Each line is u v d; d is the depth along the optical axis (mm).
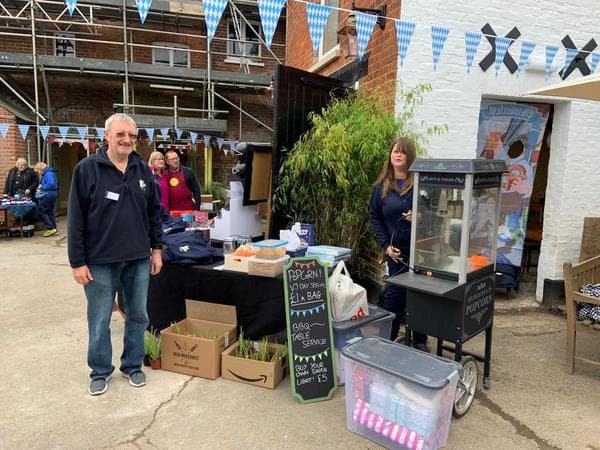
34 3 10570
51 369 3479
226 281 3514
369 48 5094
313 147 4164
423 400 2438
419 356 2688
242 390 3193
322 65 6797
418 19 4488
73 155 13859
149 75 11680
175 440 2631
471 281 2959
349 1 5777
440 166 2920
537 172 6715
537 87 4945
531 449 2635
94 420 2818
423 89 4266
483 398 3205
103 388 3117
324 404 3049
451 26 4590
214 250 3908
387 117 4145
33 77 11672
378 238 3633
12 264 6996
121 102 12742
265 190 4684
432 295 2996
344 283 3293
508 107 5238
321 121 4195
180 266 3670
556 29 4949
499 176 3123
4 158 10773
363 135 3916
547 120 5434
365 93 4766
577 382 3469
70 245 2879
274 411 2939
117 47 12703
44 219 9641
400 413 2510
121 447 2562
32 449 2537
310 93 4832
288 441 2637
